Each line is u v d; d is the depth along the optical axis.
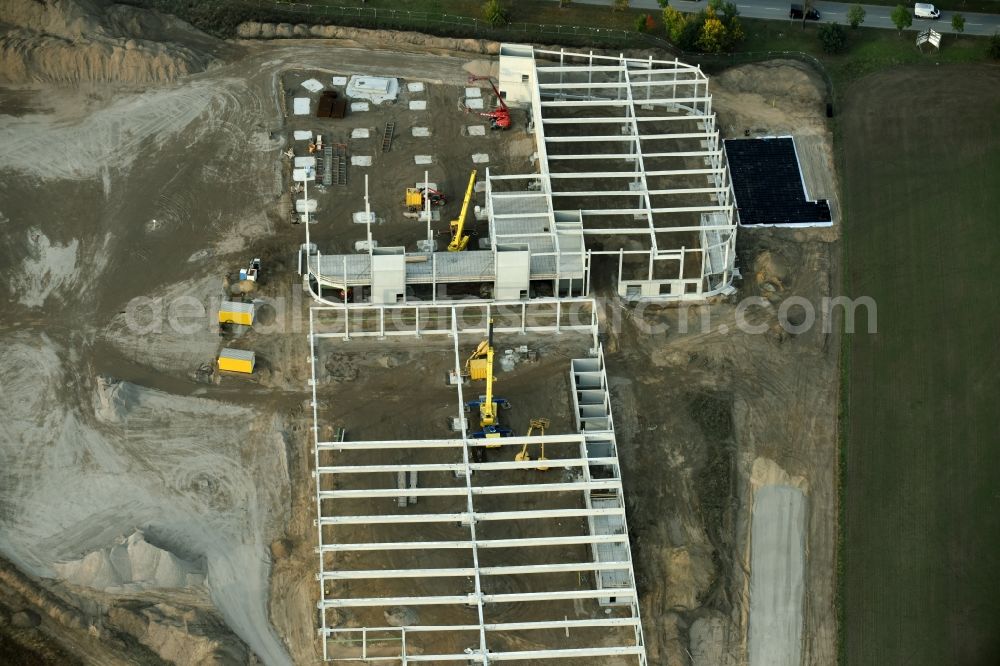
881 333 102.31
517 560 88.69
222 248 105.44
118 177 110.12
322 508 90.50
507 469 93.00
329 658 83.75
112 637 83.62
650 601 87.12
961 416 97.25
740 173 112.88
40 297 101.56
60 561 86.88
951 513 92.06
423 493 88.75
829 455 94.94
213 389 96.62
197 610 85.12
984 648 85.81
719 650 85.75
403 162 113.00
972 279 105.75
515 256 100.56
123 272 103.44
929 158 114.88
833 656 85.81
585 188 110.94
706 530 90.19
